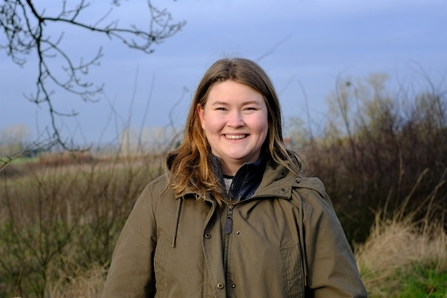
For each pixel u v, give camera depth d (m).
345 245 2.15
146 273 2.13
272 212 2.11
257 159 2.25
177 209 2.12
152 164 5.80
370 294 4.97
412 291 5.00
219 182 2.16
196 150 2.26
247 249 2.03
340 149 7.10
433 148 7.14
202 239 2.04
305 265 2.06
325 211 2.13
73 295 4.80
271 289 2.00
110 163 5.78
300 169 2.30
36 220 5.73
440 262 5.71
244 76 2.17
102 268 5.23
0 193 5.74
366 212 6.72
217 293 1.97
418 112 7.45
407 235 6.25
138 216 2.18
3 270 5.49
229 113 2.19
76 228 5.68
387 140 7.12
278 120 2.28
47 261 5.38
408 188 6.96
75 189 5.72
